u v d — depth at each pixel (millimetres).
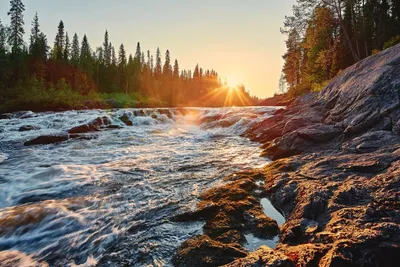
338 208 3885
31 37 53688
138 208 4965
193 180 6520
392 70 7742
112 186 6195
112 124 17859
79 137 13336
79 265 3479
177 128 18078
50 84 40406
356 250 2750
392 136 6066
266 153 9219
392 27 29422
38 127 15164
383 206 3516
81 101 35438
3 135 12711
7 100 30500
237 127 16125
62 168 7715
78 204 5199
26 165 8422
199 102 87188
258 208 4754
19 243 3975
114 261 3484
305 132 8320
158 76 84625
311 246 3080
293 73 48562
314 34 24516
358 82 9023
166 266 3318
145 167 7848
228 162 8352
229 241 3740
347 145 6680
